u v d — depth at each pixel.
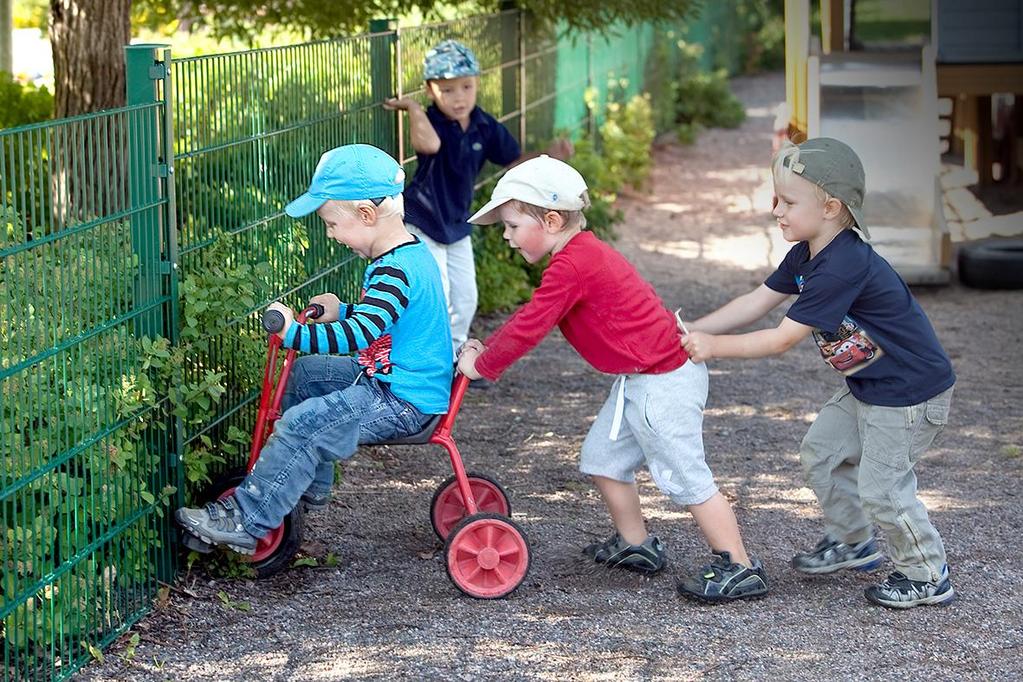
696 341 5.21
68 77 8.02
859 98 12.85
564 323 5.45
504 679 4.70
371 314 5.24
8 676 4.40
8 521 4.34
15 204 4.21
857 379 5.24
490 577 5.45
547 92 14.09
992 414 8.26
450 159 8.49
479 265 11.01
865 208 12.80
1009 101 16.70
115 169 4.82
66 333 4.52
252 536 5.29
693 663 4.82
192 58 5.51
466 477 5.61
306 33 12.22
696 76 27.25
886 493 5.23
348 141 7.66
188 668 4.77
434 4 11.84
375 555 5.94
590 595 5.49
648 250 14.19
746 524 6.37
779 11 39.50
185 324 5.37
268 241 6.33
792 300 11.85
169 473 5.33
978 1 16.09
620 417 5.43
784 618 5.23
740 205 17.11
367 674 4.73
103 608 4.90
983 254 12.05
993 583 5.57
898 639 5.03
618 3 11.48
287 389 5.62
